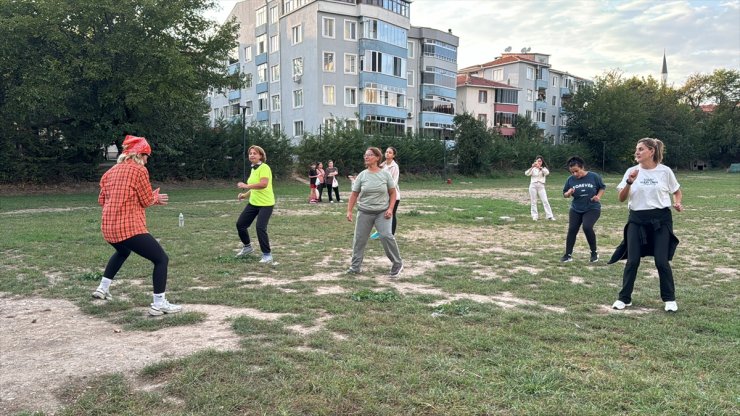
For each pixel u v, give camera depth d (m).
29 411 3.14
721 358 4.02
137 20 22.45
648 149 5.41
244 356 3.96
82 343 4.35
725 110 76.44
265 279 6.98
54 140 27.08
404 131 50.62
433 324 4.84
